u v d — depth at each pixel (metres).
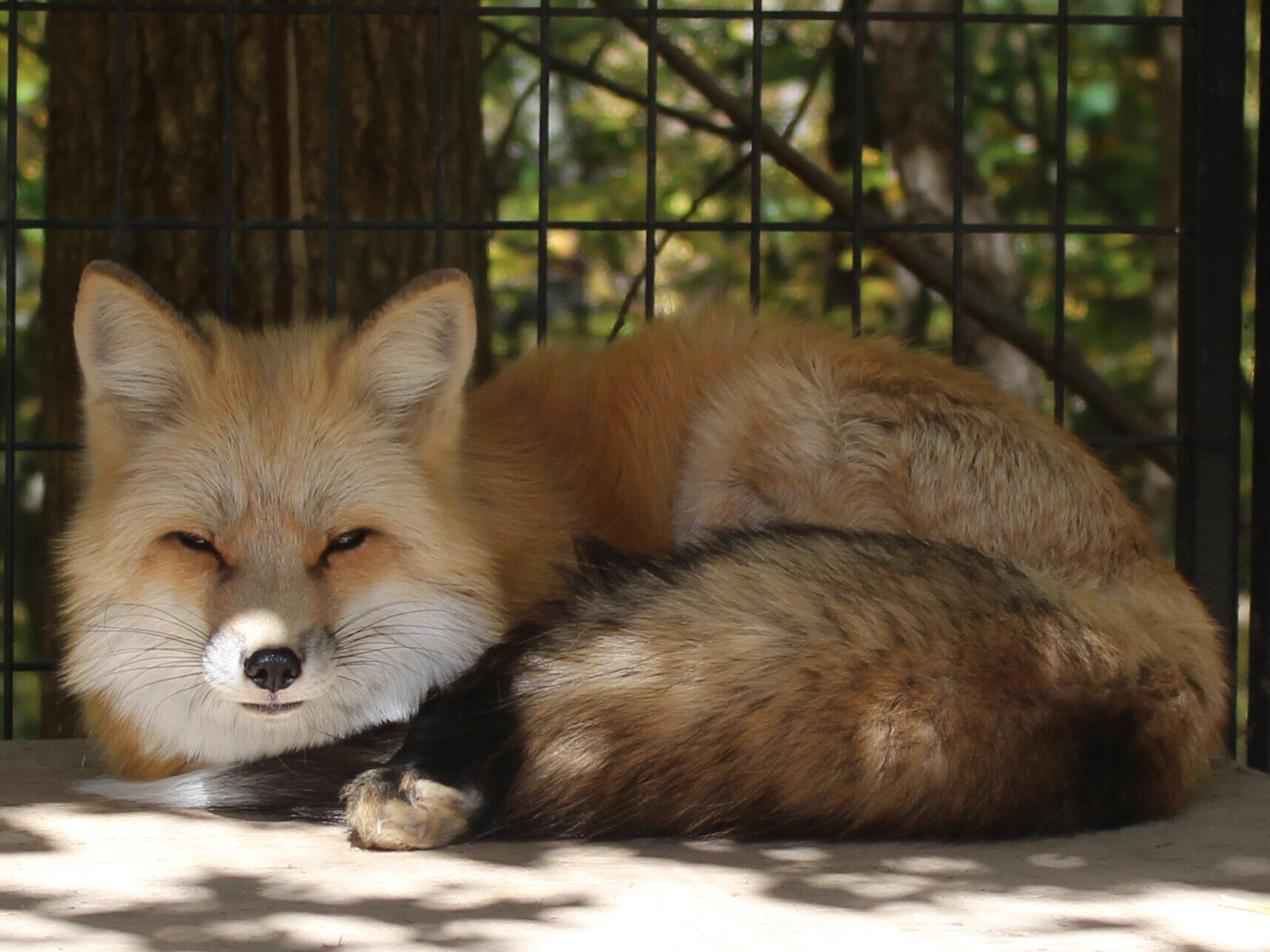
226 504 5.35
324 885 4.36
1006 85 18.06
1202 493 7.13
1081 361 10.47
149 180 8.86
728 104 10.53
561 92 19.23
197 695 5.53
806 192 17.73
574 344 7.44
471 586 5.70
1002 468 6.11
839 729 4.82
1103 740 5.04
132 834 5.05
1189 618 5.87
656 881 4.41
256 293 8.66
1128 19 7.16
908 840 4.89
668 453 6.64
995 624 5.01
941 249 13.37
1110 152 19.08
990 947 3.81
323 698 5.58
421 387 5.73
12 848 4.85
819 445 6.30
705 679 4.88
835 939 3.86
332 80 7.09
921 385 6.42
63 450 7.23
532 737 4.94
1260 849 4.85
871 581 5.09
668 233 9.59
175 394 5.65
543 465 6.60
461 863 4.63
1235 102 7.05
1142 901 4.24
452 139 9.41
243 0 8.64
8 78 6.96
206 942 3.82
